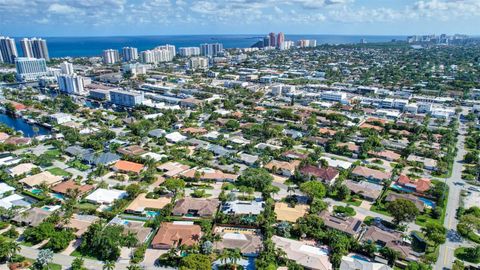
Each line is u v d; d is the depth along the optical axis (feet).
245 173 638.53
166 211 518.78
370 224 514.27
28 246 449.89
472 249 439.63
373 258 434.71
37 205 539.29
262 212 526.57
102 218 513.45
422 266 399.44
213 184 636.48
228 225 504.02
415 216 495.41
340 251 427.74
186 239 452.76
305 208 548.31
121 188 604.49
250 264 420.77
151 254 438.40
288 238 474.08
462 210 532.32
